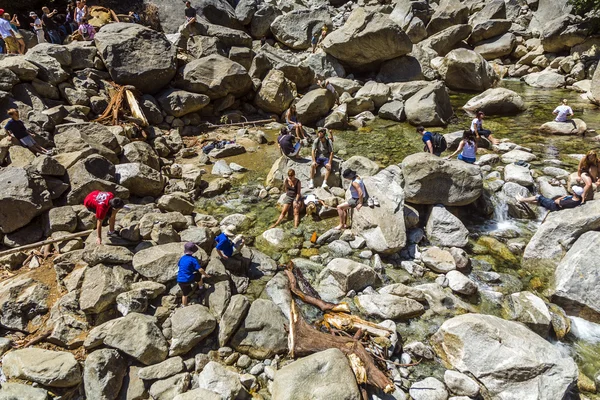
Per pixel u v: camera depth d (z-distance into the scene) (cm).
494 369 604
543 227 852
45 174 884
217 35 1927
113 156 1073
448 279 796
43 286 716
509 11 2795
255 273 824
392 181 952
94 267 717
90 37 1695
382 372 603
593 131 1405
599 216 810
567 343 697
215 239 861
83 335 650
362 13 1977
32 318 678
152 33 1489
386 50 1986
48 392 567
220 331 673
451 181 929
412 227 937
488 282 806
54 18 1927
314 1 3120
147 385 609
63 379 570
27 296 686
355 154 1302
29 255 793
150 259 739
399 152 1305
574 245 805
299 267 840
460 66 2019
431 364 650
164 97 1465
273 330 685
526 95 1923
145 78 1442
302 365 580
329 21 2411
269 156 1331
